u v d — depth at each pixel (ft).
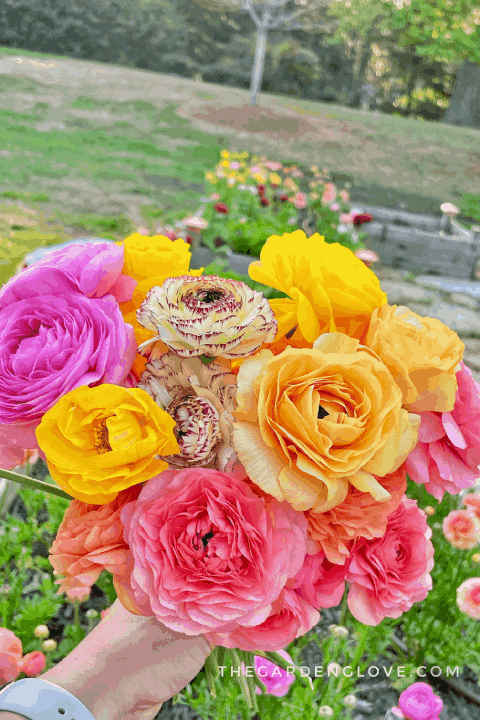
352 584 1.81
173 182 18.07
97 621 3.61
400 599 1.79
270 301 1.64
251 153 22.89
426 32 29.91
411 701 2.58
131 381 1.57
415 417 1.54
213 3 33.32
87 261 1.61
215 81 36.91
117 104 25.96
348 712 3.05
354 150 25.45
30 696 1.51
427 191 22.11
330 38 33.40
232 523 1.47
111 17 34.78
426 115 40.86
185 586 1.44
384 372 1.49
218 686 2.88
